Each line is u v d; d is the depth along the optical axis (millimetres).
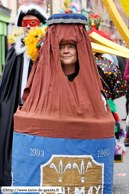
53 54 2943
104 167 2889
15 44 4371
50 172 2836
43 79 2994
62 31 2932
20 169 2938
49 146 2822
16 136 2988
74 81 2920
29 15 4473
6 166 3986
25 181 2904
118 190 4113
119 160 4145
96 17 4652
